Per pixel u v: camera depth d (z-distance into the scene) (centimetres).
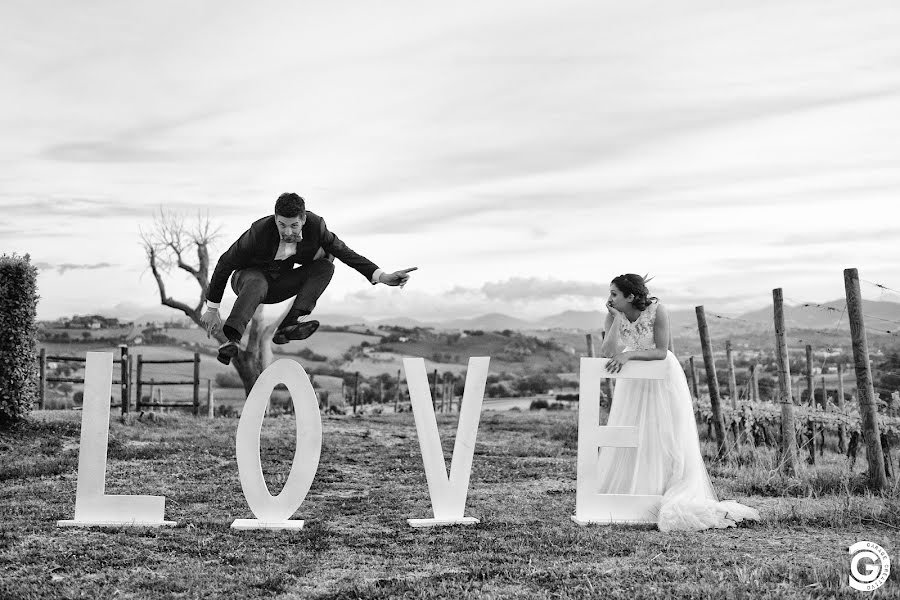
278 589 531
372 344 9956
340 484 1034
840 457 1288
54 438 1391
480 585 537
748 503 873
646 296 795
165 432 1586
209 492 935
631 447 784
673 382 793
